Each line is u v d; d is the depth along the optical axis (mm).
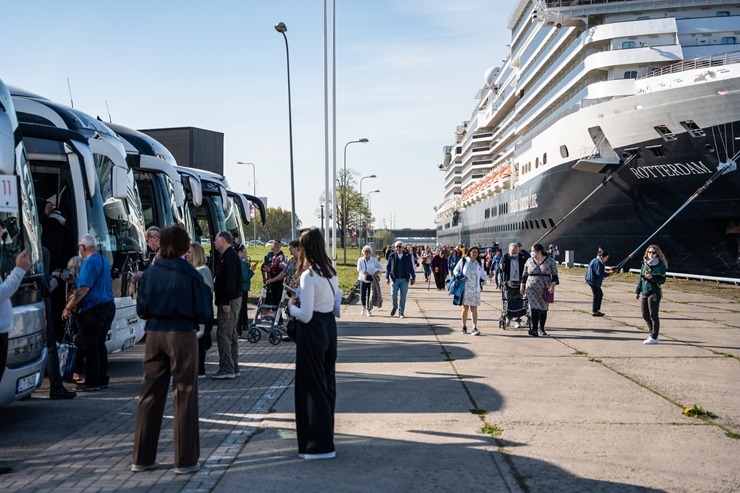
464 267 15391
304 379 6246
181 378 5840
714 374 10375
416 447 6570
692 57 36719
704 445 6602
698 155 28797
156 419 5898
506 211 55938
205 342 10453
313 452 6176
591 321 17859
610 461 6102
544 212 42656
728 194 28359
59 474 5785
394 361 11727
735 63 28750
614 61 36312
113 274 10883
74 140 9875
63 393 9000
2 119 7477
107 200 11281
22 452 6500
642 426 7312
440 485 5473
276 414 7969
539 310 14992
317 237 6402
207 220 20047
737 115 27094
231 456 6281
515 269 16203
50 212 10641
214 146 33750
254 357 12555
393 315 19891
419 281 39781
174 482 5551
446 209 109250
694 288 27828
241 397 8945
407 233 193125
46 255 9289
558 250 42500
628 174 32594
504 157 65438
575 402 8484
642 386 9469
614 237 35656
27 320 7715
